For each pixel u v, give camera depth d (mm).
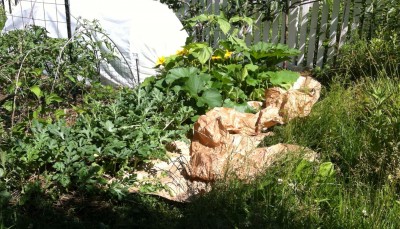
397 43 5035
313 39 6066
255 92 4727
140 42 5262
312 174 3252
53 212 3012
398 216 2814
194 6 6707
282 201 2951
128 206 3129
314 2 5887
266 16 6219
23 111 4141
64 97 4656
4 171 3076
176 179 3426
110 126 3430
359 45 5336
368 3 5676
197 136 3811
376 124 3461
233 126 3973
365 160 3301
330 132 3777
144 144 3389
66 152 3188
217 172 3312
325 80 5535
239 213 2936
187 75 4398
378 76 4336
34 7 5578
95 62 4668
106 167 3424
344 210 2879
